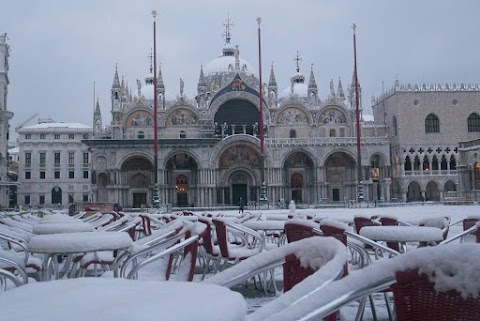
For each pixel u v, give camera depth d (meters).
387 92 111.19
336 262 4.96
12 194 134.25
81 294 4.25
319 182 97.31
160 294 4.14
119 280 4.98
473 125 106.62
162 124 98.62
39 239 10.22
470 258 4.26
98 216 30.97
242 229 14.91
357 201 87.25
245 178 99.25
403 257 4.57
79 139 130.50
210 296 4.04
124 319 3.29
